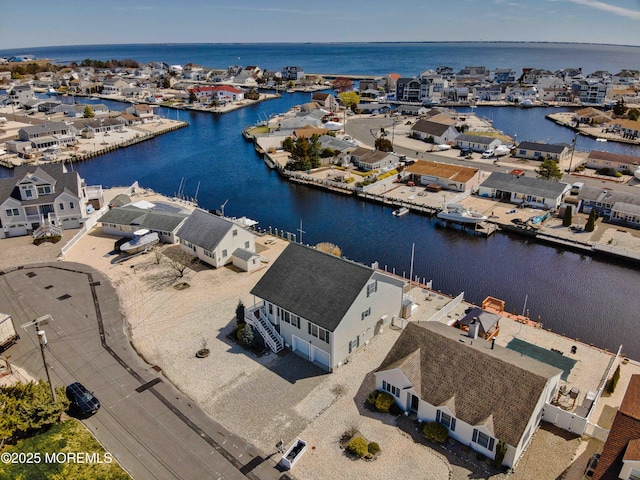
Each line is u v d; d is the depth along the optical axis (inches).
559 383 1505.9
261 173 4394.7
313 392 1505.9
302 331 1654.8
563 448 1268.5
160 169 4574.3
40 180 2778.1
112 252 2576.3
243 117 7372.1
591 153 4087.1
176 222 2694.4
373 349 1721.2
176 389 1528.1
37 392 1374.3
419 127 5383.9
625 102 7524.6
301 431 1348.4
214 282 2235.5
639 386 1286.9
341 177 3944.4
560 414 1332.4
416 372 1392.7
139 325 1892.2
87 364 1651.1
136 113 6786.4
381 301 1759.4
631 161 3878.0
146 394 1502.2
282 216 3326.8
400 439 1311.5
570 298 2212.1
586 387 1525.6
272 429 1357.0
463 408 1272.1
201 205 3570.4
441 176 3690.9
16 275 2314.2
